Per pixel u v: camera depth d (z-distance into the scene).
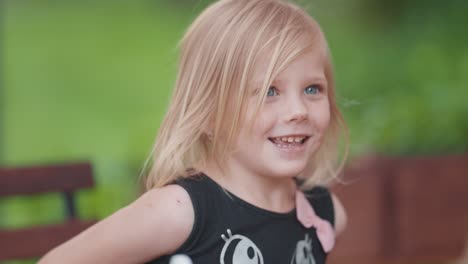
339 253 4.49
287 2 2.03
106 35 9.97
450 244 4.67
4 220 5.00
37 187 2.73
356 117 6.69
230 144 1.91
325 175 2.33
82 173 2.81
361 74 8.26
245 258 1.90
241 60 1.88
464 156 4.71
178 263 1.75
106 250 1.79
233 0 2.01
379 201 4.54
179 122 1.97
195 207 1.85
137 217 1.80
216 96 1.93
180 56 2.05
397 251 4.59
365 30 8.90
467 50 7.15
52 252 1.86
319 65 1.94
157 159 2.03
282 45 1.86
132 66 9.69
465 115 5.20
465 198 4.70
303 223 2.07
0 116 5.97
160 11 10.30
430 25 8.05
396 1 8.69
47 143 8.17
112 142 8.38
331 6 9.17
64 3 10.00
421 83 6.46
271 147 1.88
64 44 9.78
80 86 9.34
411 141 5.11
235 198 1.92
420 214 4.63
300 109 1.85
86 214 4.80
